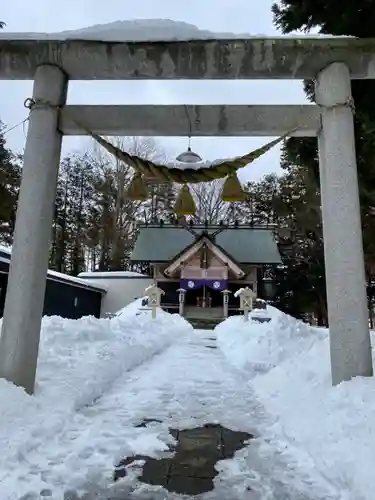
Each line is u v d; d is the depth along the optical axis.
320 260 25.16
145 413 4.48
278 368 6.28
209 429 4.04
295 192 26.89
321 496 2.67
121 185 32.19
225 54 4.84
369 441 3.04
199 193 35.47
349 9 6.58
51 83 4.88
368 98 7.14
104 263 31.91
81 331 7.22
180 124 5.00
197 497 2.65
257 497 2.65
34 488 2.65
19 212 4.65
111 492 2.70
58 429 3.70
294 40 4.81
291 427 3.88
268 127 4.98
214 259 22.42
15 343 4.35
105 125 4.99
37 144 4.75
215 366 7.54
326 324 25.48
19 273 4.50
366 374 4.30
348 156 4.70
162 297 23.30
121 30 4.80
